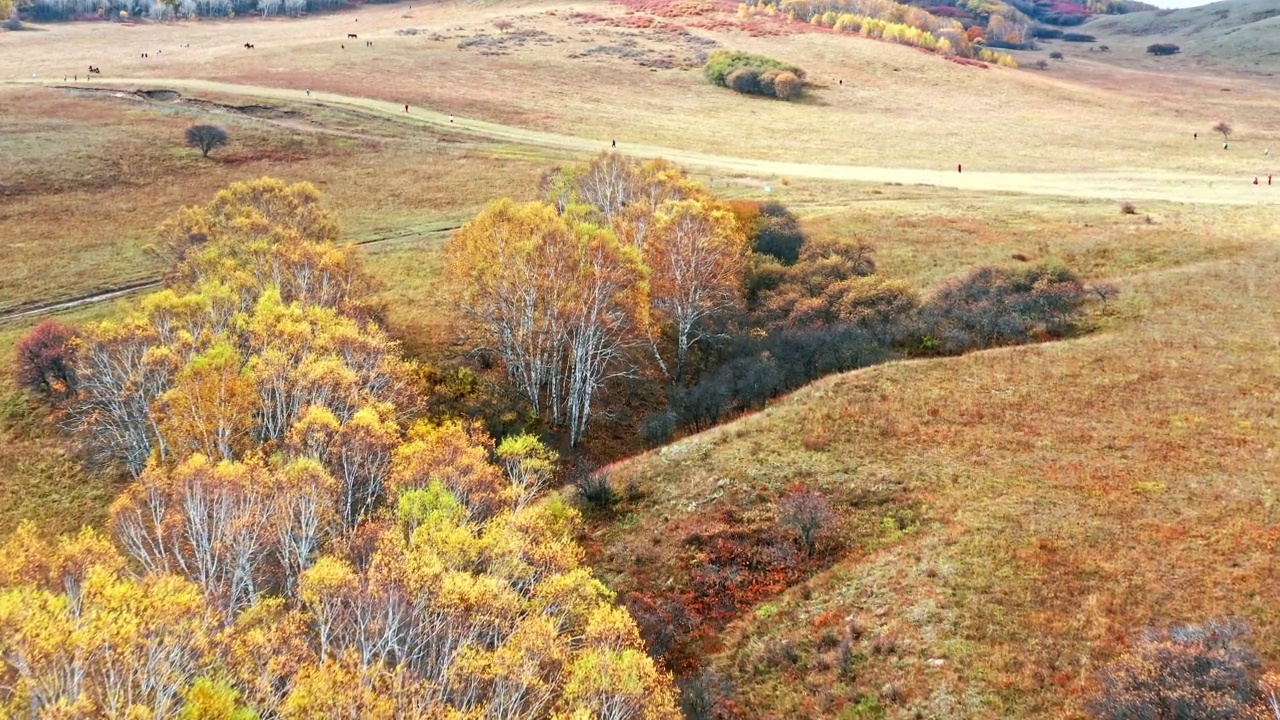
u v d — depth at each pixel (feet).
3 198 294.05
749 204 247.50
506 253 174.50
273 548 110.32
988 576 101.81
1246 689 74.18
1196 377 143.54
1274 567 94.12
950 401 146.72
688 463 142.82
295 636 87.10
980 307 187.01
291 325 149.38
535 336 181.06
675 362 202.90
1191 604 91.20
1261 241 209.26
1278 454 117.08
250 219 208.74
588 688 78.95
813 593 109.50
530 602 94.22
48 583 96.17
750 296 213.25
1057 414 137.80
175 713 72.95
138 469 160.66
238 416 135.44
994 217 253.65
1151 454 122.01
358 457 124.16
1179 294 181.06
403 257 254.27
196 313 163.53
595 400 189.16
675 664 105.29
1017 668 88.17
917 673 91.15
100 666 76.13
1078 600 95.35
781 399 161.38
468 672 79.92
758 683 98.12
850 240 230.27
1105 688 80.07
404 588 89.35
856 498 125.18
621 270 171.94
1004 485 120.47
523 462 141.28
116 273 246.06
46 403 183.62
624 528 132.05
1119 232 228.22
